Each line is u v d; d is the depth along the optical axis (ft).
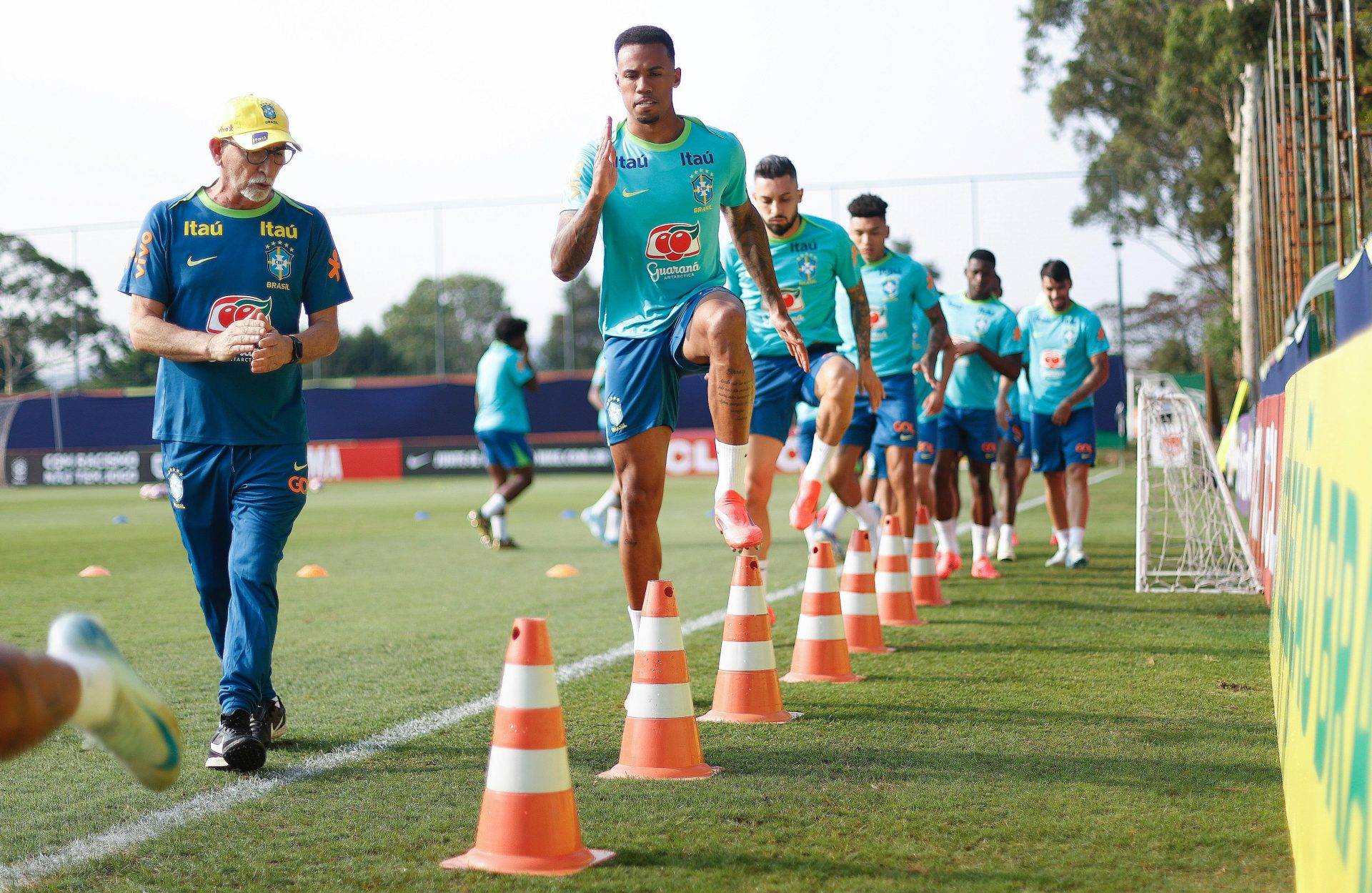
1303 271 40.65
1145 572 23.99
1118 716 12.89
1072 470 28.63
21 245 107.86
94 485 98.58
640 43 12.99
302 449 12.06
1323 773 7.14
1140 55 102.58
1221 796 9.86
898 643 17.94
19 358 107.96
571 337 97.71
